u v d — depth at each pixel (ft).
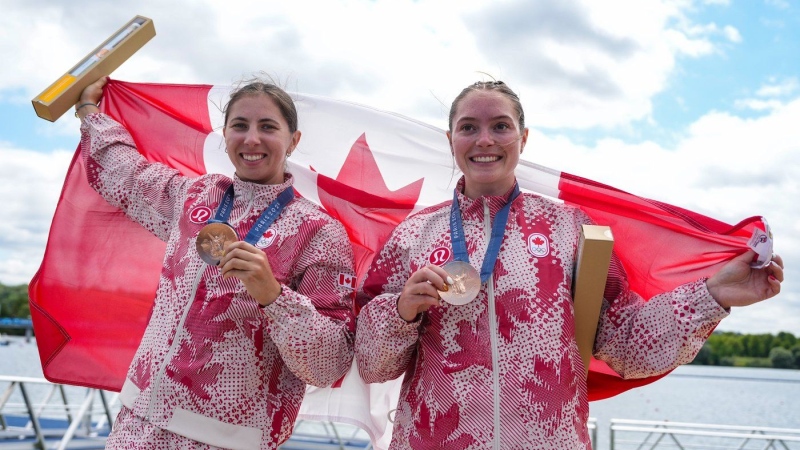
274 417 7.85
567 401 6.93
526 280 7.29
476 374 6.97
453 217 7.92
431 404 7.06
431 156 10.62
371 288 8.10
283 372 8.15
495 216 7.80
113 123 10.00
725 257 8.43
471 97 7.93
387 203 10.36
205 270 7.88
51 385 26.84
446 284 6.92
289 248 8.21
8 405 24.08
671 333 7.29
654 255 8.87
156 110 10.73
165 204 9.12
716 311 7.20
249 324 7.75
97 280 10.24
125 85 10.66
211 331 7.63
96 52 10.53
